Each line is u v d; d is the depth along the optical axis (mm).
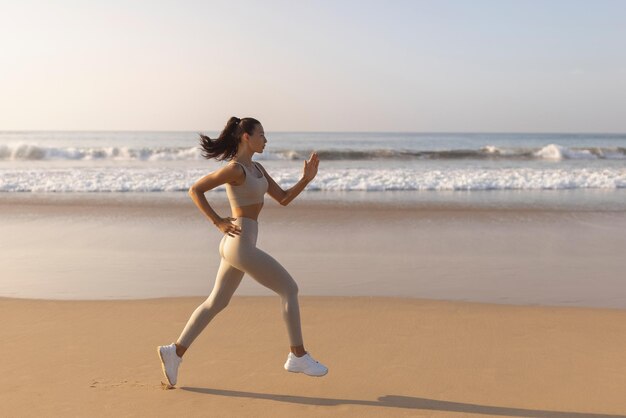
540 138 96312
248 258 3793
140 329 5168
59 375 4121
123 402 3693
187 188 17531
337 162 29875
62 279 7305
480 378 4078
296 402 3715
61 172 20859
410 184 18141
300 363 3883
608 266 8062
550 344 4754
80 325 5273
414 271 7738
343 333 5047
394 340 4867
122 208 13672
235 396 3805
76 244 9672
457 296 6473
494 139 87125
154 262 8336
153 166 26500
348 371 4219
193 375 4156
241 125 3850
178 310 5754
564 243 9766
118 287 6906
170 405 3656
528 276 7457
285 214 12758
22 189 17094
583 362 4363
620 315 5562
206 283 7125
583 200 15367
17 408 3588
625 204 14547
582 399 3738
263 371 4230
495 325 5254
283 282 3840
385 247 9414
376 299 6160
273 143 63938
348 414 3541
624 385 3947
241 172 3742
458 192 17266
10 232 10750
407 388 3926
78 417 3475
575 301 6281
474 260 8453
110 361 4402
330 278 7328
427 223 11734
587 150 34844
